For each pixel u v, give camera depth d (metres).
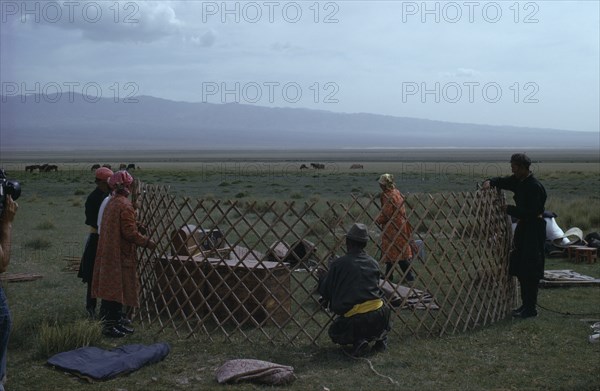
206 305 7.96
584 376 6.34
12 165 96.88
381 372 6.46
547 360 6.89
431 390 5.95
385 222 8.29
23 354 6.94
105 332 7.70
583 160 123.19
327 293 7.12
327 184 48.19
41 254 14.28
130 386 6.01
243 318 8.11
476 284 8.47
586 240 14.22
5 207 4.50
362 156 168.38
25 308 8.97
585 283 10.80
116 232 7.50
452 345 7.46
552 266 12.62
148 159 140.88
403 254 8.65
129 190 8.07
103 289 7.48
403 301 7.89
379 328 7.01
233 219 19.20
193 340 7.60
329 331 7.13
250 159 141.25
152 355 6.70
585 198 31.22
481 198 8.53
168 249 8.98
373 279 7.03
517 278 9.50
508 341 7.62
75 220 21.88
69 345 6.97
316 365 6.70
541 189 8.56
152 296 8.43
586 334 7.92
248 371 6.10
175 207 8.29
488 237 8.62
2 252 4.41
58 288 10.55
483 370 6.55
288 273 8.01
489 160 126.06
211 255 8.57
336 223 7.92
